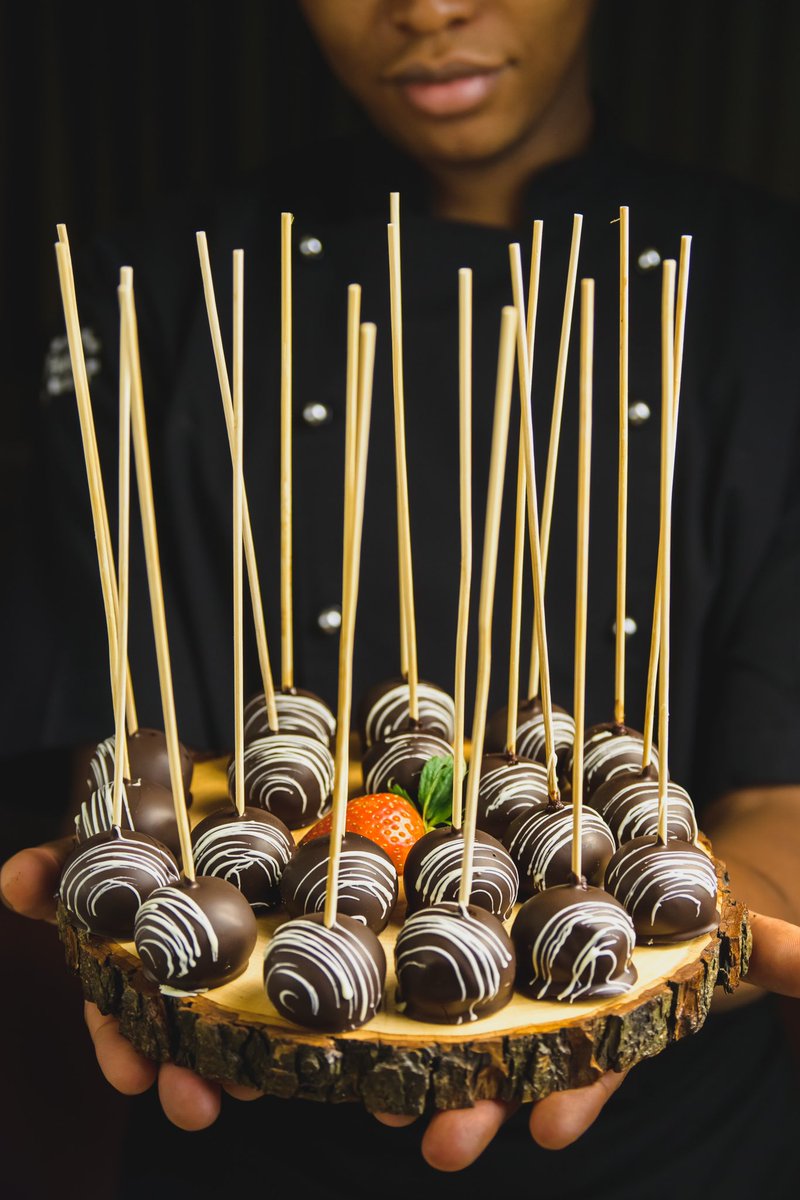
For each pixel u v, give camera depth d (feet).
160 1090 2.01
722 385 2.99
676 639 3.01
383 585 3.03
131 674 3.01
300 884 2.09
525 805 2.29
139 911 2.03
